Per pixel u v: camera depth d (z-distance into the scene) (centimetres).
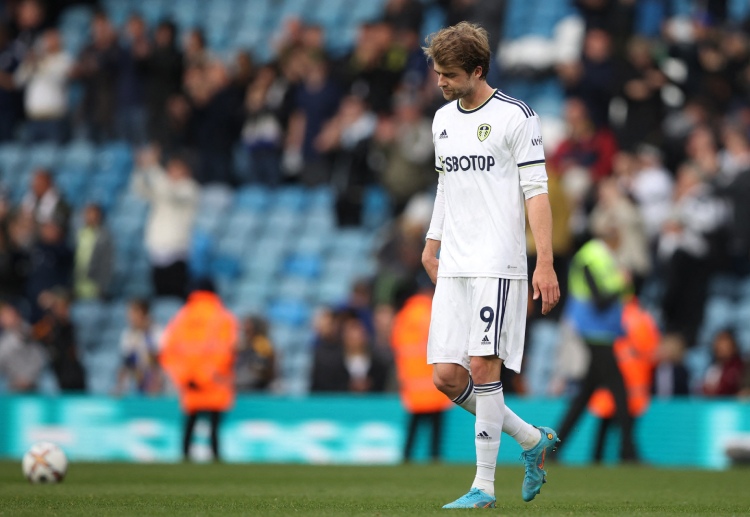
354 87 6725
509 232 1967
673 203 5641
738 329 5647
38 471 2948
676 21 6638
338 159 6619
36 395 5125
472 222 1984
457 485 2973
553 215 5238
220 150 7000
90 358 6256
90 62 7256
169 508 2012
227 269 6712
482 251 1969
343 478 3297
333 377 4944
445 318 2003
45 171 6425
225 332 4406
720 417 4350
